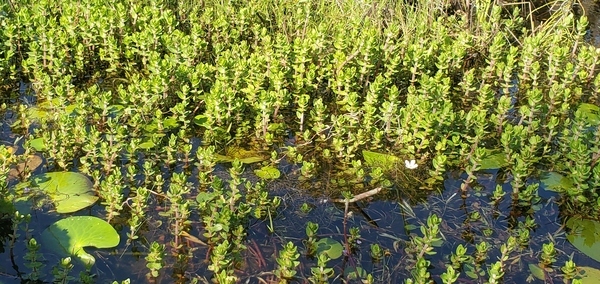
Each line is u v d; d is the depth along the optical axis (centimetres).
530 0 305
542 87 226
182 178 144
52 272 118
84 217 135
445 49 228
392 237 141
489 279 125
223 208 135
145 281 125
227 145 175
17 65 208
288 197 155
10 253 128
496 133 188
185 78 194
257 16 248
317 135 182
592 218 153
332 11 252
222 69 187
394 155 174
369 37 207
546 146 174
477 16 262
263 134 179
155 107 185
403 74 219
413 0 263
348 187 160
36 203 142
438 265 134
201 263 130
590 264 138
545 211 155
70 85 184
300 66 198
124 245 133
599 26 283
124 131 160
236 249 133
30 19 205
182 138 171
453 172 170
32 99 190
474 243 142
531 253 139
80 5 223
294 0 253
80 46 200
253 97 188
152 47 212
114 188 137
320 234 142
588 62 227
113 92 199
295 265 123
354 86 204
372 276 128
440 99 192
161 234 137
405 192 160
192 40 220
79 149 163
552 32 262
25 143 155
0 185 137
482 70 226
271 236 140
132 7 226
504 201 159
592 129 195
